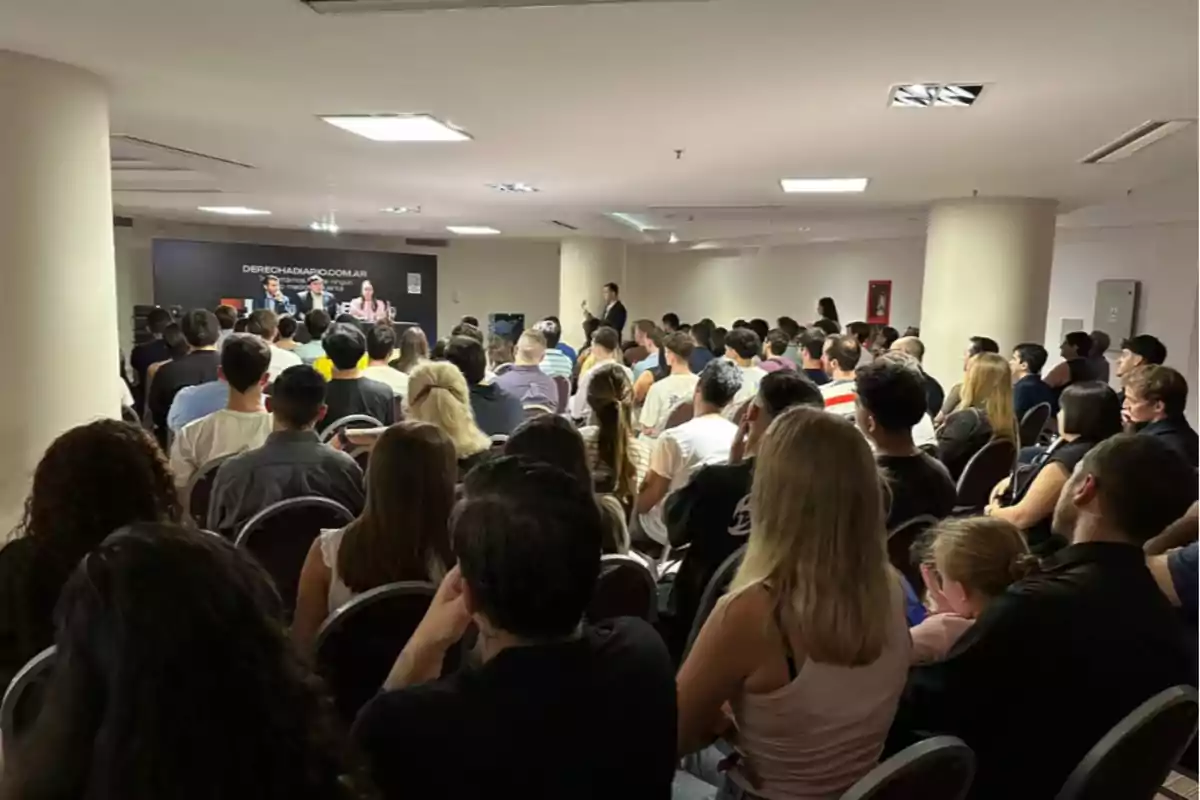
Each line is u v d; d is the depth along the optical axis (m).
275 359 5.12
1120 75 3.20
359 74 3.36
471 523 1.07
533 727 1.01
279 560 2.28
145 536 0.78
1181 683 1.48
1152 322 8.69
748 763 1.43
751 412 2.61
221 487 2.59
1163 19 2.54
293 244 13.33
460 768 0.99
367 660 1.66
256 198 8.36
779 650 1.37
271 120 4.32
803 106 3.79
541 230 12.00
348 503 2.64
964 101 3.65
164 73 3.39
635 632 1.20
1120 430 2.94
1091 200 7.16
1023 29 2.66
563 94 3.63
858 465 1.38
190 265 11.62
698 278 14.30
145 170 6.28
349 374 4.00
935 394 5.74
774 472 1.40
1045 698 1.46
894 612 1.42
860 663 1.37
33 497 1.59
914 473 2.49
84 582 0.75
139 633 0.71
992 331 7.21
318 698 0.81
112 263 3.58
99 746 0.70
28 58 3.14
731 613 1.39
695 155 5.14
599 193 7.23
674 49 2.93
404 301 13.91
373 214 9.95
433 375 3.00
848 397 4.17
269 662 0.76
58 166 3.27
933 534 2.06
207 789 0.70
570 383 7.16
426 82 3.47
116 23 2.75
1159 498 1.49
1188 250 8.21
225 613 0.75
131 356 6.92
